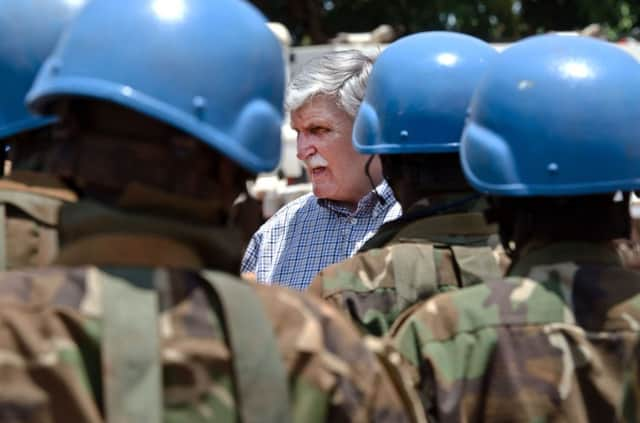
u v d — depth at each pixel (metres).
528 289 3.84
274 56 3.36
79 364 2.91
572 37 4.04
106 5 3.20
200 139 3.16
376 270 4.76
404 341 3.89
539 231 3.92
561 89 3.85
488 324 3.80
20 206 4.32
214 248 3.18
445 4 24.05
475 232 4.80
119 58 3.11
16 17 4.45
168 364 2.95
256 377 2.99
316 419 3.06
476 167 3.99
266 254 6.49
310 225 6.43
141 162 3.12
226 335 3.04
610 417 3.72
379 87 4.92
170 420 2.93
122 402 2.87
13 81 4.40
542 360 3.74
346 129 6.17
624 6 25.11
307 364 3.08
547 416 3.70
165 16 3.17
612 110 3.84
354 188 6.24
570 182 3.83
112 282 3.01
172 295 3.03
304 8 24.53
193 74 3.14
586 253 3.90
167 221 3.12
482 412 3.77
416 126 4.78
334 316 3.22
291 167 11.43
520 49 4.00
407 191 4.89
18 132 4.42
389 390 3.20
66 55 3.18
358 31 25.47
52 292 2.97
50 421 2.87
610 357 3.75
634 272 3.90
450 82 4.80
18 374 2.87
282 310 3.13
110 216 3.09
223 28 3.23
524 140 3.87
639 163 3.86
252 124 3.25
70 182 3.38
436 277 4.71
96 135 3.15
